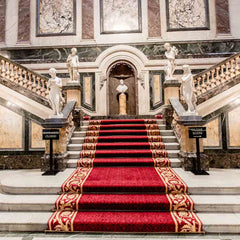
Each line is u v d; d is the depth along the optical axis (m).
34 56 8.77
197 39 8.55
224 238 2.45
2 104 5.64
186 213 2.79
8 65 5.71
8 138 5.59
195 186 3.12
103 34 8.80
